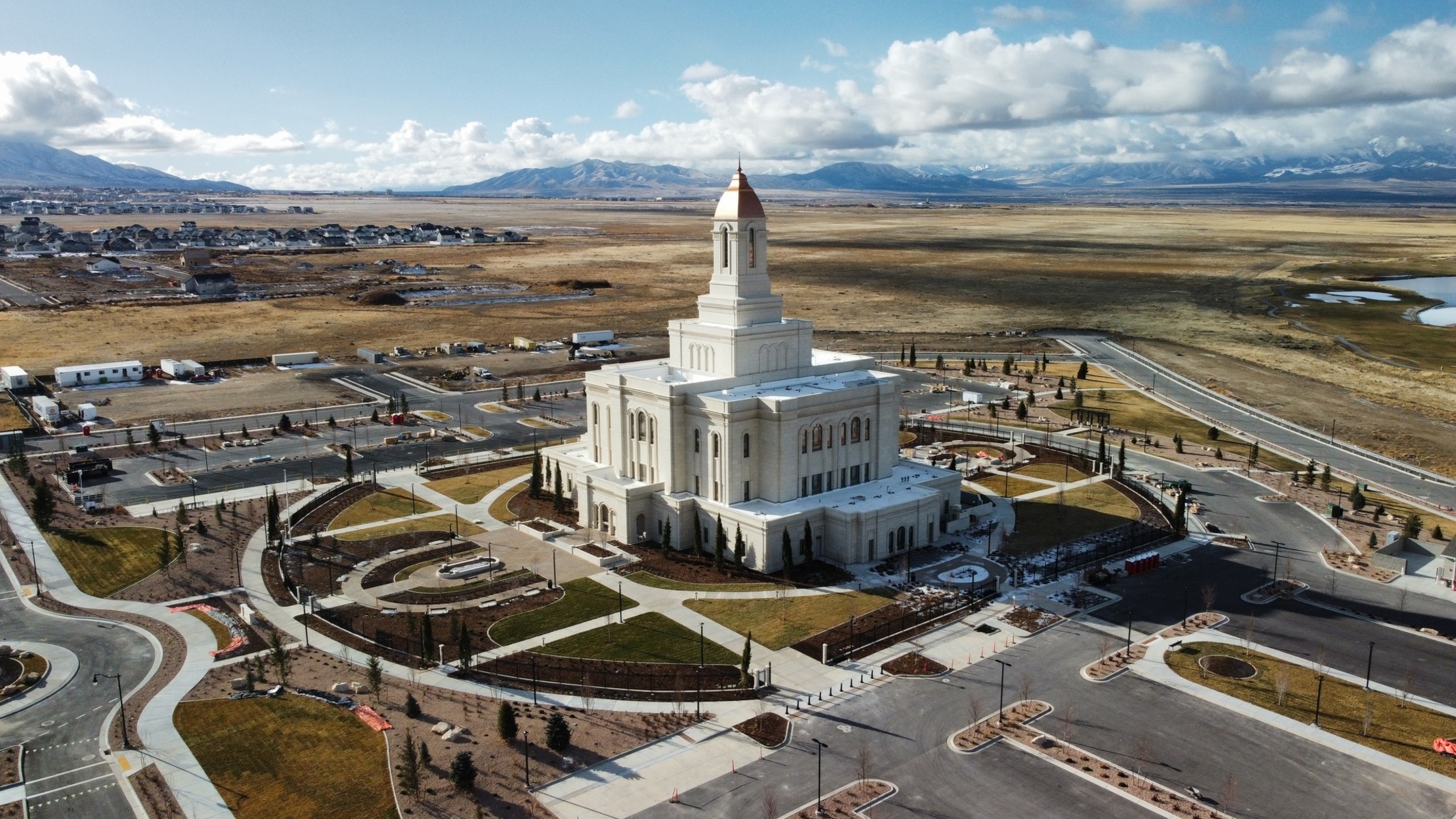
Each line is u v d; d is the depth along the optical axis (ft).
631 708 306.96
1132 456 592.19
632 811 255.91
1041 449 603.26
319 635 354.33
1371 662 321.73
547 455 511.81
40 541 443.73
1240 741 288.30
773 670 331.16
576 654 341.41
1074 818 254.27
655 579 407.03
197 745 282.97
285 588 395.14
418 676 324.60
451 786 263.49
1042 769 274.98
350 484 528.22
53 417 654.12
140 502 501.15
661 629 361.30
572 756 279.69
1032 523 476.54
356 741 285.43
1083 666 333.83
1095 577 405.18
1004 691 317.22
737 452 430.61
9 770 270.46
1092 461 576.20
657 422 448.24
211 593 389.19
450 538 452.35
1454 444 625.41
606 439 485.56
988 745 286.87
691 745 287.28
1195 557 432.25
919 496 447.42
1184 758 280.10
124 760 275.39
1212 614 374.43
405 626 361.10
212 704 304.71
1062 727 296.30
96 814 252.21
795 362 483.51
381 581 402.93
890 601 386.32
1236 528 467.93
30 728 291.58
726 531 425.69
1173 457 588.50
